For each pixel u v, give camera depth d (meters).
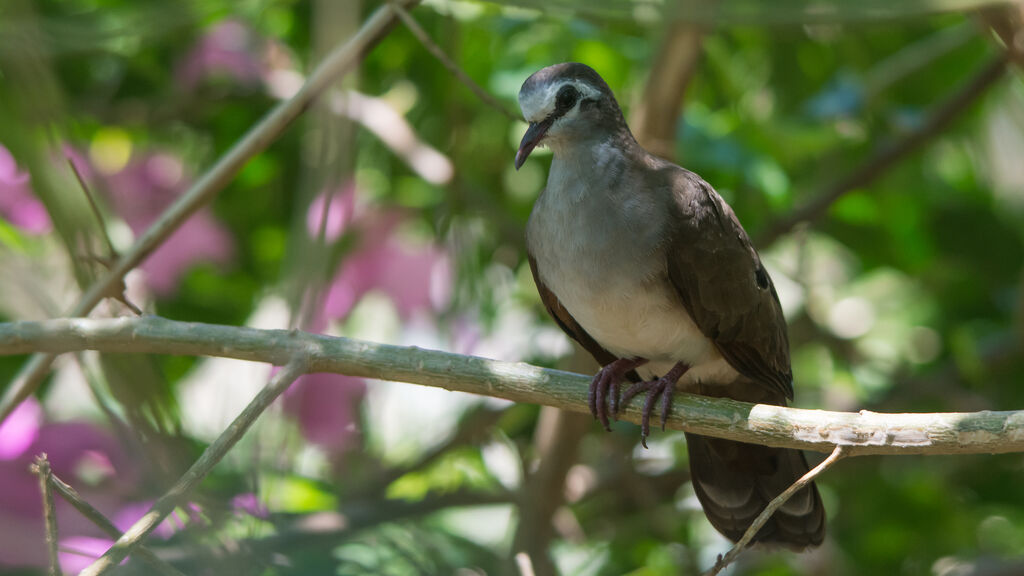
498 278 10.91
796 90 11.08
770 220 10.65
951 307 11.67
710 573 5.86
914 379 11.06
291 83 10.67
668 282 7.78
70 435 8.02
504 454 11.41
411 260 9.85
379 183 10.93
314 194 4.97
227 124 10.86
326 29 4.91
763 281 8.13
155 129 10.62
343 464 9.44
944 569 10.85
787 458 8.12
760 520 5.89
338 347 6.66
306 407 8.84
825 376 11.75
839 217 11.52
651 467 11.27
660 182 7.87
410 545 8.56
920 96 11.75
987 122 12.27
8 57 6.03
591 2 7.51
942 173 12.38
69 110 8.16
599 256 7.78
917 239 11.55
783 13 7.47
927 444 6.11
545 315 11.30
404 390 11.07
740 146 9.89
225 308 10.67
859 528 11.20
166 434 5.53
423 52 10.60
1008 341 11.02
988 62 10.31
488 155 11.19
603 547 10.75
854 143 11.32
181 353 6.70
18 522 7.76
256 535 5.45
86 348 6.71
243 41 10.35
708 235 7.73
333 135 4.97
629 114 10.64
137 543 5.32
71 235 6.63
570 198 7.93
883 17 7.51
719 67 10.84
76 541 7.70
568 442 9.35
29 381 7.04
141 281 9.70
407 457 10.77
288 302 4.90
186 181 10.41
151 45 10.38
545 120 7.99
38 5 9.14
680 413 7.12
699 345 8.05
